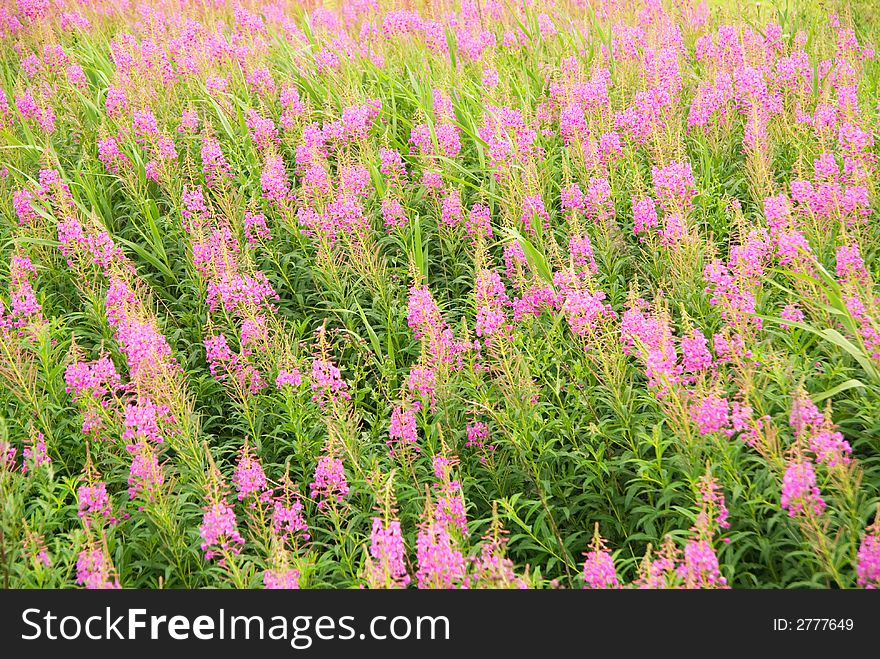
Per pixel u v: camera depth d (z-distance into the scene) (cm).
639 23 1395
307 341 820
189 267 877
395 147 1078
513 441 625
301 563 543
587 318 650
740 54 1153
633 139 980
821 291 671
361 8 1505
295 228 898
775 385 624
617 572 591
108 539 578
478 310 679
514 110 1026
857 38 1370
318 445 667
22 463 684
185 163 984
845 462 505
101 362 661
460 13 1462
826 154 843
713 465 546
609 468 622
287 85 1095
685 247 775
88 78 1266
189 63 1212
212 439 717
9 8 1490
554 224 952
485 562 482
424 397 658
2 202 948
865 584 465
